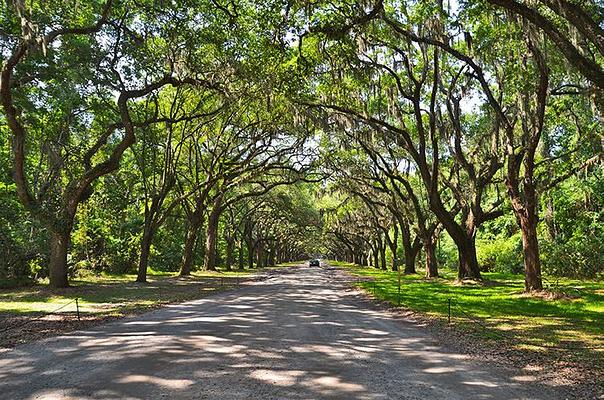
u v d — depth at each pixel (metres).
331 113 23.58
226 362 7.22
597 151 21.56
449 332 10.48
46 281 22.58
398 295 18.11
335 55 15.91
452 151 24.44
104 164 19.30
